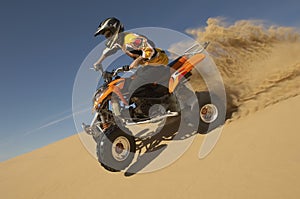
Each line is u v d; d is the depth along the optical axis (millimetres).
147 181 3096
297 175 2133
